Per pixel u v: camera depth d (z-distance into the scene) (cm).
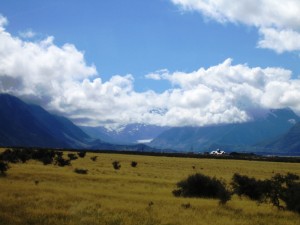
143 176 6369
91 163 9838
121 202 2878
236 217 2552
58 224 2036
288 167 13575
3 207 2411
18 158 8450
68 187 3828
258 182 3747
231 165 13250
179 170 9012
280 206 3052
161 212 2520
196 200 3341
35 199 2778
